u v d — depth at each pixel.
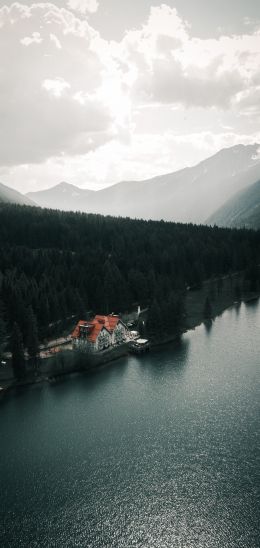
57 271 176.50
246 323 155.00
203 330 148.25
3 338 128.38
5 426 85.44
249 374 107.94
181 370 112.31
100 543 56.19
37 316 135.25
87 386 103.81
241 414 87.69
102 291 158.00
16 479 68.75
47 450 76.75
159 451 75.62
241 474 68.62
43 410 91.81
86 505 62.72
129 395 98.31
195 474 69.00
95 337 124.12
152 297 171.38
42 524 59.38
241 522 58.88
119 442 78.88
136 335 141.12
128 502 63.22
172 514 60.75
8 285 144.50
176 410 90.38
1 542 56.38
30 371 111.25
